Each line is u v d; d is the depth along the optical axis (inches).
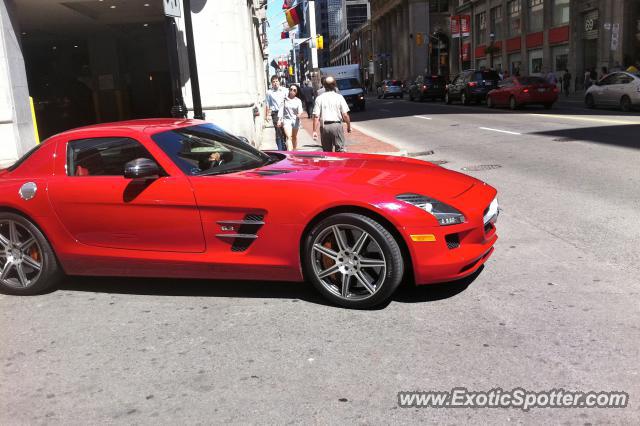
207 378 128.0
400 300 166.9
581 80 1457.9
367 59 4542.3
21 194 182.4
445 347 135.9
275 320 157.6
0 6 464.8
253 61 939.3
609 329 140.6
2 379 132.9
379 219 152.9
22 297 189.5
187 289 186.4
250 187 163.0
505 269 188.9
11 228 186.2
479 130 657.0
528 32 1750.7
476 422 106.7
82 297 185.2
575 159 402.6
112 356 141.5
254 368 131.3
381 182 161.3
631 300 157.6
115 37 927.0
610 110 866.1
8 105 469.4
